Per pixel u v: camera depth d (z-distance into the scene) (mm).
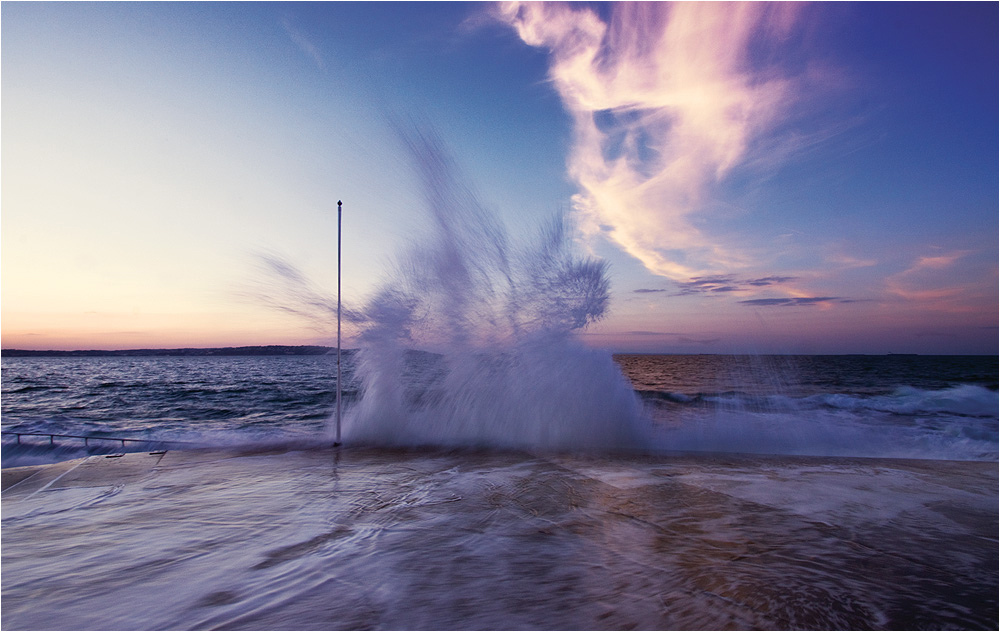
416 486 6703
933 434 12195
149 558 4215
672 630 2924
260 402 25234
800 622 3020
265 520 5262
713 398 20406
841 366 54938
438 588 3541
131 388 33125
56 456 12234
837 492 6289
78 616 3211
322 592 3512
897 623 3018
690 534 4688
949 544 4414
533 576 3736
